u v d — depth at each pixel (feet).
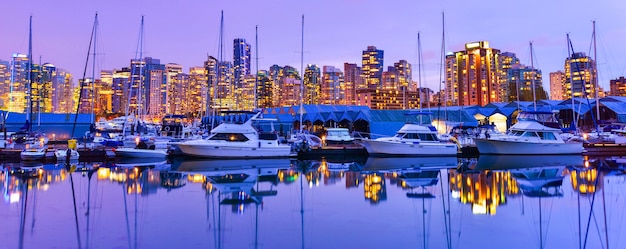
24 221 51.52
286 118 230.68
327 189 75.66
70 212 56.49
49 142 171.73
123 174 94.27
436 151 136.15
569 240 45.03
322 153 136.36
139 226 49.65
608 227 49.93
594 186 78.23
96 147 135.64
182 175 93.40
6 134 152.56
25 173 95.35
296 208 59.93
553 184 80.53
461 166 113.60
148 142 136.05
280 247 42.27
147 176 91.30
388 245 42.91
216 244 43.06
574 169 104.37
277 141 133.39
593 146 140.46
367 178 89.92
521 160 126.62
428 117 199.11
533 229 48.91
